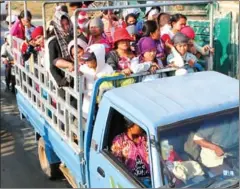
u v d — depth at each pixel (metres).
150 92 3.97
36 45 6.03
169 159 3.43
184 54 5.07
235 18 6.76
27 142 7.65
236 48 6.63
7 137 7.88
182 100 3.78
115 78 4.50
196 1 5.23
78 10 4.52
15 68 7.39
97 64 4.70
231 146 3.65
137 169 3.81
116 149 4.02
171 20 5.86
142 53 4.89
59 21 5.48
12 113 9.02
